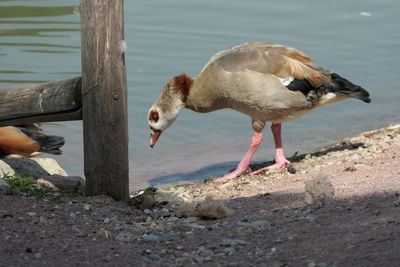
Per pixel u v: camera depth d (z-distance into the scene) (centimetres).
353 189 998
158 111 1427
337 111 1820
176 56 2030
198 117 1777
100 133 1006
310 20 2355
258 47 1358
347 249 716
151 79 1888
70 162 1524
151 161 1530
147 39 2152
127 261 745
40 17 2327
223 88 1334
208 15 2381
